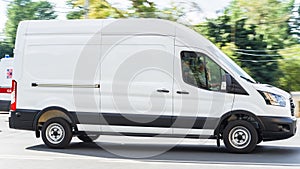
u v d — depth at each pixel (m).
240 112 10.19
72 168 8.69
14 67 10.95
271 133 10.16
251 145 10.22
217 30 41.97
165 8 33.94
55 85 10.71
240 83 10.22
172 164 9.12
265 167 8.88
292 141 12.70
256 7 46.31
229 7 44.81
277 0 47.97
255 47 42.16
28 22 10.98
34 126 10.82
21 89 10.88
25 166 8.85
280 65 43.47
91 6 30.97
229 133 10.31
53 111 10.80
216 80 10.27
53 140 10.84
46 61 10.78
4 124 16.88
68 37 10.71
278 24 47.59
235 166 8.94
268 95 10.19
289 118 10.21
